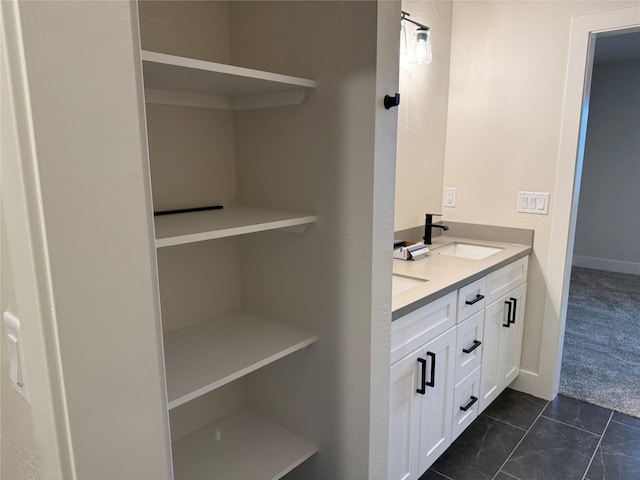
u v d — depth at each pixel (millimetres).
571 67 2240
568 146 2299
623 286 4660
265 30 1315
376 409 1305
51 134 535
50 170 538
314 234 1313
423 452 1779
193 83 1123
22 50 504
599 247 5344
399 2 1134
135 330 653
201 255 1417
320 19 1187
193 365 1169
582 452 2072
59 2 526
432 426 1816
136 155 623
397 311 1450
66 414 592
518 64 2412
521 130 2447
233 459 1354
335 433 1375
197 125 1352
